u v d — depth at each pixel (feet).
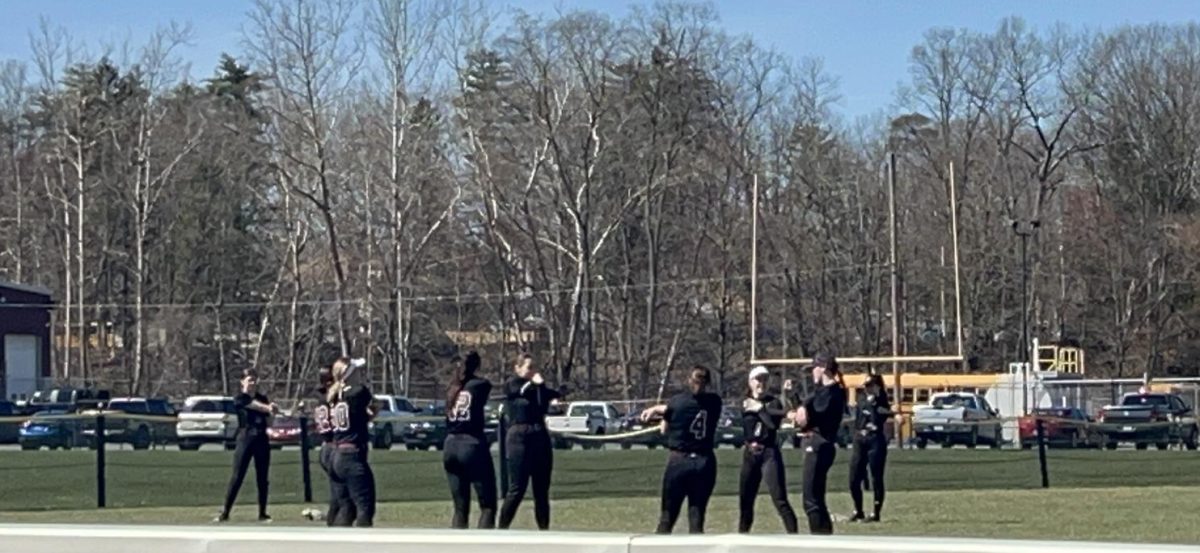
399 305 190.70
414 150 188.44
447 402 50.34
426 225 195.31
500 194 193.26
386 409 157.48
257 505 70.18
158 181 200.54
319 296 204.44
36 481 88.84
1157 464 103.04
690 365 221.66
